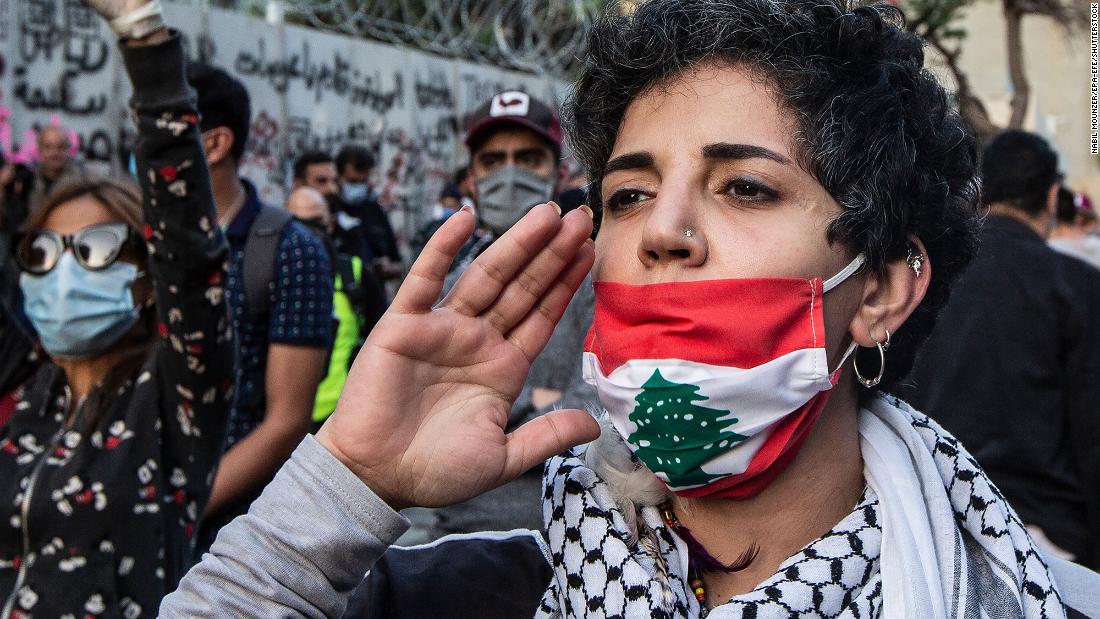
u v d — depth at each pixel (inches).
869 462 47.7
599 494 47.4
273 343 104.2
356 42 294.8
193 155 76.0
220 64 255.0
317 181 253.9
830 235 44.2
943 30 338.3
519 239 44.1
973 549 48.5
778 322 43.5
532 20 279.9
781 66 44.3
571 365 97.7
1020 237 119.8
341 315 148.9
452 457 42.6
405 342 42.8
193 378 78.7
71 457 77.4
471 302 44.4
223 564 40.2
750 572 47.3
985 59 690.8
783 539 47.4
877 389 50.6
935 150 47.4
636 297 44.9
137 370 81.0
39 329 81.3
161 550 78.3
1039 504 115.6
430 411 43.5
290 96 273.7
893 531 45.3
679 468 45.5
